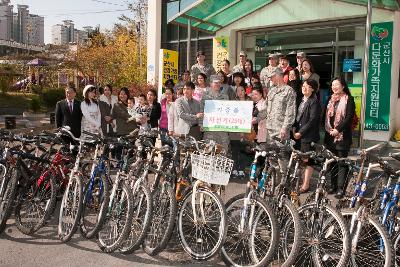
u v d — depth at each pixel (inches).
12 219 209.0
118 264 160.9
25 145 212.5
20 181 198.5
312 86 252.2
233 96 294.2
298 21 439.2
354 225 147.5
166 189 171.8
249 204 159.3
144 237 163.9
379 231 142.8
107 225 177.6
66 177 206.5
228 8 420.8
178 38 534.9
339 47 425.4
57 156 208.7
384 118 379.2
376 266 148.3
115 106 325.1
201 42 516.1
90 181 189.6
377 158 159.6
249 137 271.3
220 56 494.3
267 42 481.7
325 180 155.4
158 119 322.0
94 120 283.4
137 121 309.3
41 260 163.2
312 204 153.3
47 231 195.0
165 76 444.5
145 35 1019.9
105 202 175.2
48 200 188.7
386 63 378.3
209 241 171.0
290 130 249.4
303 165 174.6
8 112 792.9
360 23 406.0
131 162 193.9
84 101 282.5
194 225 171.5
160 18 545.3
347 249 139.4
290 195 168.1
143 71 746.8
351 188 178.1
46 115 753.0
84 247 177.0
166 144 190.7
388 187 159.8
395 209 154.6
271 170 166.9
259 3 442.3
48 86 1042.1
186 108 254.7
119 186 177.6
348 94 255.1
